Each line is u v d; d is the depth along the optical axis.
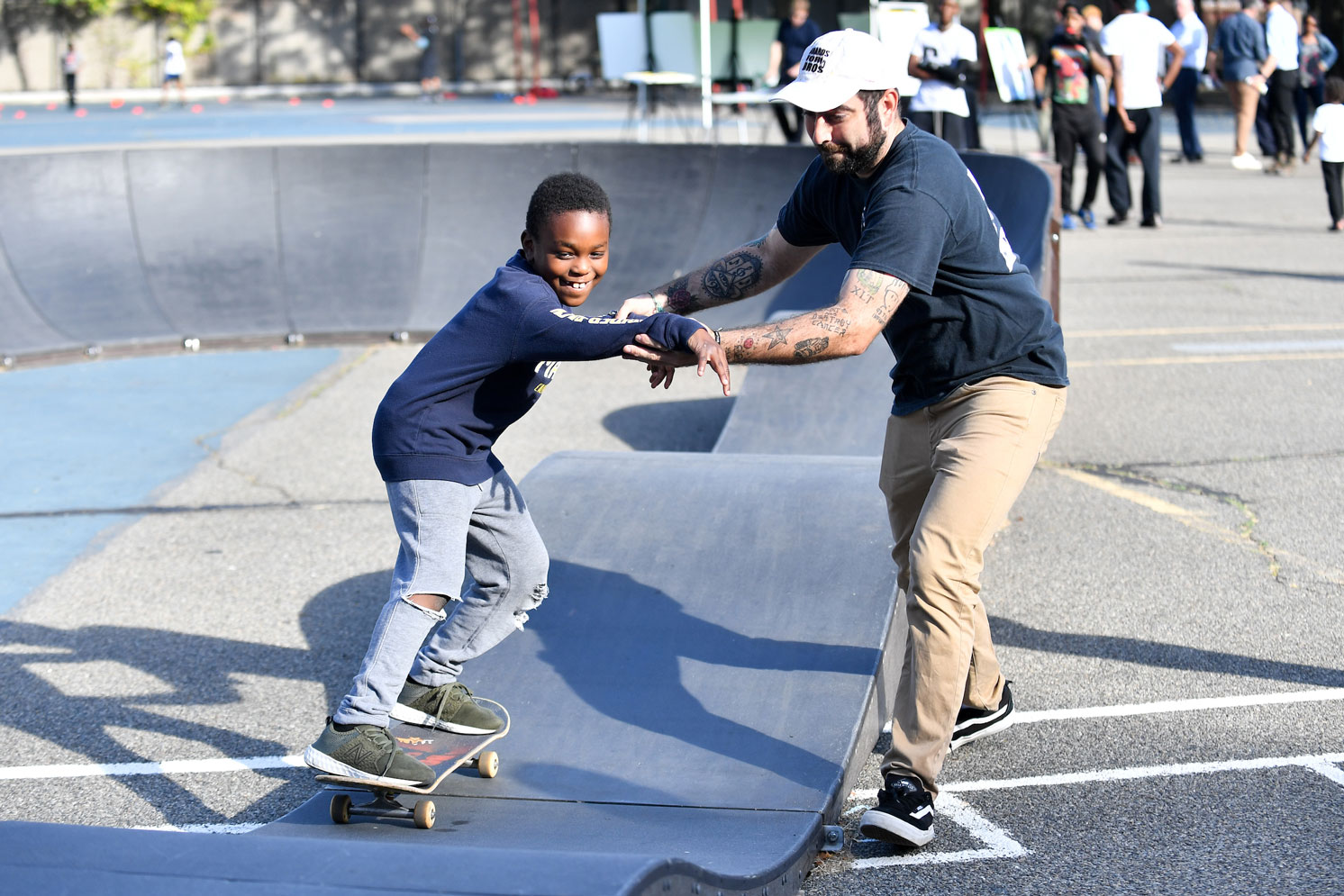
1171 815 3.56
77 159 11.08
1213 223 14.73
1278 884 3.19
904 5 13.31
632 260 11.34
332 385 9.26
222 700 4.54
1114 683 4.45
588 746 3.63
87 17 37.88
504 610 3.47
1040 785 3.78
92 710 4.47
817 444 6.59
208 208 11.39
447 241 11.47
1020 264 3.44
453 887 2.28
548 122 26.58
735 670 3.90
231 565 5.85
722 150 11.41
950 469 3.36
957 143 12.70
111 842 2.47
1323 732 4.04
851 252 3.55
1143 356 9.26
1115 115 14.52
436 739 3.46
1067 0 14.57
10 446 7.88
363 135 23.64
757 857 2.94
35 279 10.71
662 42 16.03
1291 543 5.72
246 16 38.81
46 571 5.81
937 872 3.32
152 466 7.40
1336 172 13.84
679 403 8.62
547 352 3.05
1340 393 8.13
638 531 4.61
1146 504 6.29
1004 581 5.43
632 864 2.33
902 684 3.43
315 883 2.30
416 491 3.20
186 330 10.76
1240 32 18.22
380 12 39.03
